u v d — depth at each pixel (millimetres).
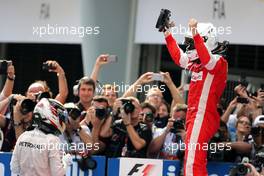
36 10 27484
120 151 16766
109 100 18297
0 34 28531
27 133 15234
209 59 14680
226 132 16812
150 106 17156
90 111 16625
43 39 27281
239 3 22688
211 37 15250
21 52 31469
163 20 15641
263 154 16234
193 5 23609
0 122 17297
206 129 14984
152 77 18234
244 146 16422
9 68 17797
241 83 18000
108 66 25188
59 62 31125
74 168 16516
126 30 25391
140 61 26172
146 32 24938
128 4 25328
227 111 17797
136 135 16344
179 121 16750
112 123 16734
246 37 22562
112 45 25375
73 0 26266
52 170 14961
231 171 15719
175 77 27875
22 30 27922
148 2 24859
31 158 15031
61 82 18203
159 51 27031
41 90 17797
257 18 22328
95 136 16562
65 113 15352
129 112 16375
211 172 16281
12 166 15258
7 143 17266
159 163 16375
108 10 25266
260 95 18688
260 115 17969
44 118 15094
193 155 14961
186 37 15312
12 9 28219
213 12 23172
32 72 31406
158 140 16672
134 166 16422
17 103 16828
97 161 16469
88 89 17891
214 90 15016
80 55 30812
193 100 15172
